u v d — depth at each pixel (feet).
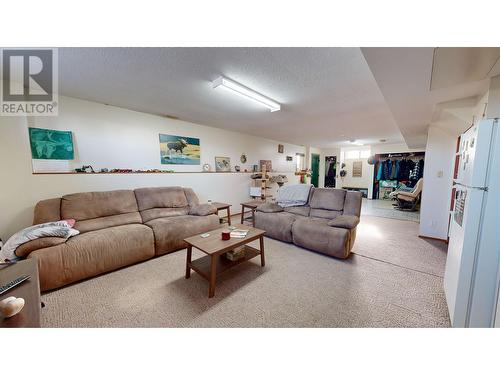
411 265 7.74
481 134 3.87
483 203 3.89
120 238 7.15
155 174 11.46
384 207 20.62
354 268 7.46
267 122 13.37
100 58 5.60
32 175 7.64
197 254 8.63
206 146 14.56
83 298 5.56
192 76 6.68
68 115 8.70
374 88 7.59
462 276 4.09
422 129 12.23
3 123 7.04
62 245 6.04
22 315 2.67
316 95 8.33
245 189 17.49
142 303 5.38
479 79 5.41
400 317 4.87
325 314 4.98
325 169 30.25
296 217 10.41
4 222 7.11
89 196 8.32
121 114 10.29
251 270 7.26
